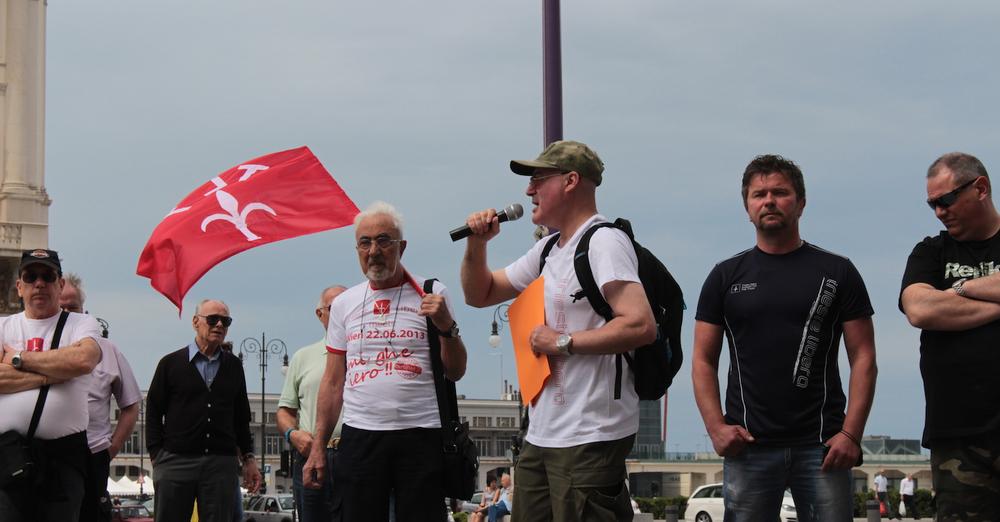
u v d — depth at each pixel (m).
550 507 6.10
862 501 46.81
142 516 41.19
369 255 7.47
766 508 6.74
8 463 8.22
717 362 7.06
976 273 6.34
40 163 44.69
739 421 6.79
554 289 6.10
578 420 5.91
